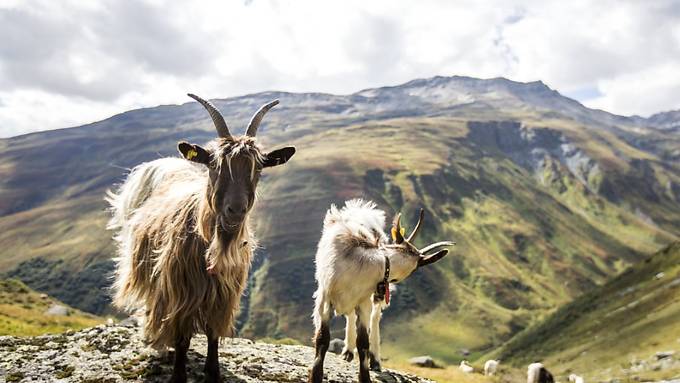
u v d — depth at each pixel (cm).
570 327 12475
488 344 19300
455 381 3353
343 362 1232
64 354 1007
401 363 4025
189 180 1038
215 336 891
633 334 8906
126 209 1108
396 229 1117
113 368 941
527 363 10944
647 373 6334
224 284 862
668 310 9331
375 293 1076
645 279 12625
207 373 895
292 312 19438
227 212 772
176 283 852
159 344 874
